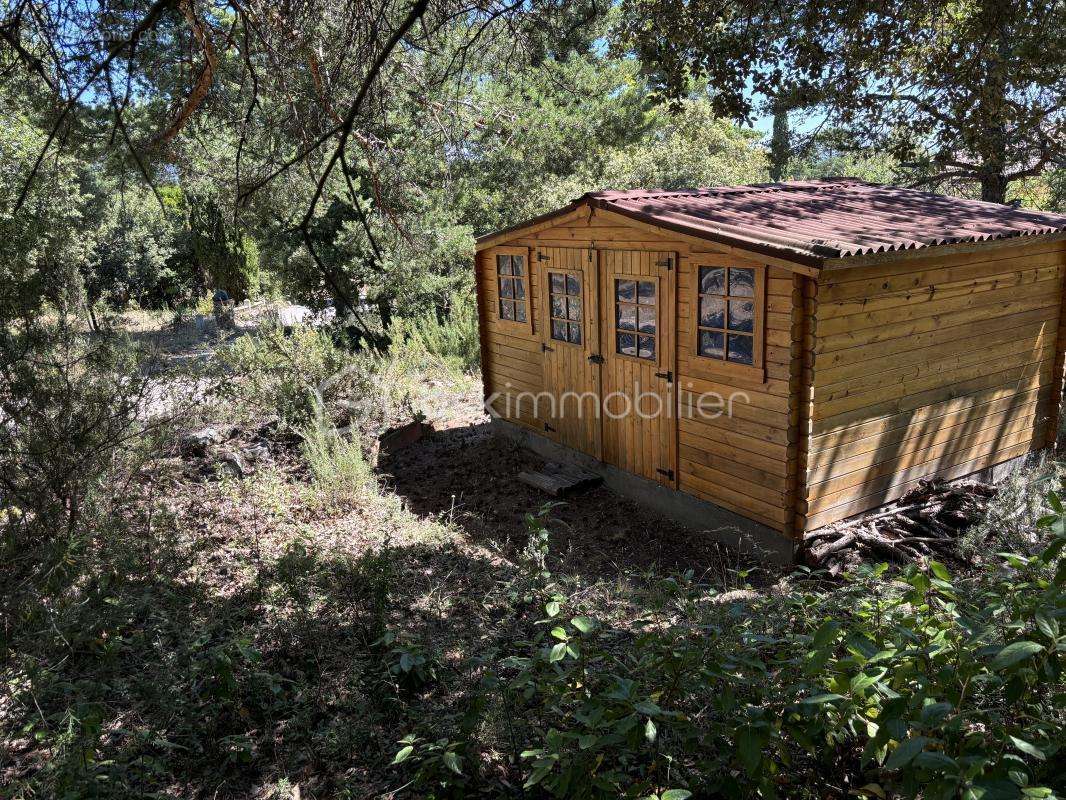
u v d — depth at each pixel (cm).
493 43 572
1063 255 773
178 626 438
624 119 1886
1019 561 268
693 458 711
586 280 802
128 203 2431
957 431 726
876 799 261
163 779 337
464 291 1606
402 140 1012
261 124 840
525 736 324
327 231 1498
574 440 870
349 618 470
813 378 593
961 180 1462
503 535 724
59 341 587
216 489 721
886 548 607
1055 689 235
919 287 649
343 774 336
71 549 496
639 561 673
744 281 623
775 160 1467
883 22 698
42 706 378
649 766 273
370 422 982
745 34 712
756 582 615
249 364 1009
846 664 229
